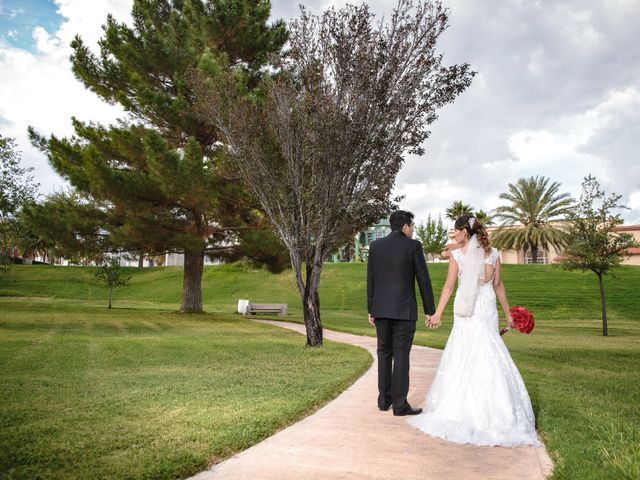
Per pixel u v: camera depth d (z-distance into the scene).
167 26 23.91
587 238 21.67
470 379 4.48
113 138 21.41
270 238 23.33
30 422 4.35
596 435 4.16
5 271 19.31
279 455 3.62
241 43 25.19
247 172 12.40
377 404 5.51
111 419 4.49
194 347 11.01
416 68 10.88
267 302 42.66
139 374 7.23
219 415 4.66
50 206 21.56
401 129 11.18
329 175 11.13
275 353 10.23
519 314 4.88
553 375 8.06
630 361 10.69
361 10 10.68
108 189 19.91
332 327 19.61
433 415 4.51
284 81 11.75
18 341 11.05
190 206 21.80
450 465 3.45
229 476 3.17
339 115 10.84
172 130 24.12
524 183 49.97
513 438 4.00
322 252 11.94
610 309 36.22
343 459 3.55
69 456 3.42
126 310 26.84
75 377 6.82
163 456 3.42
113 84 23.45
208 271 54.06
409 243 5.22
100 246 22.69
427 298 5.12
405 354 5.04
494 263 4.78
